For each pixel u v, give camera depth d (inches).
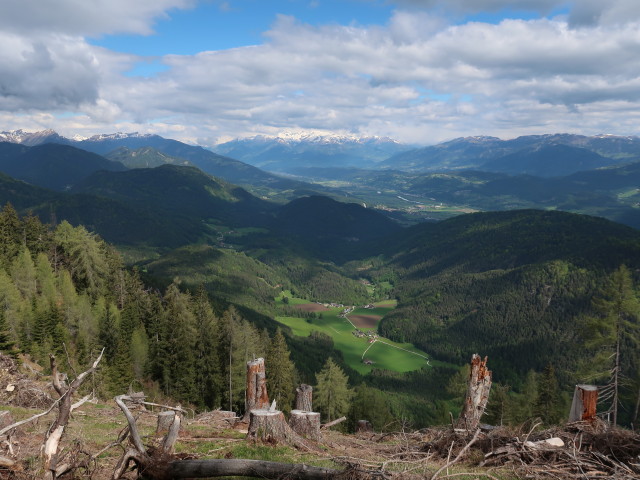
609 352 1213.1
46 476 308.0
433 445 502.0
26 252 2240.4
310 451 465.7
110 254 3100.4
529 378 1945.1
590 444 440.8
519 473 387.5
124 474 350.3
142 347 1993.1
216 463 331.0
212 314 2427.4
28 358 1584.6
